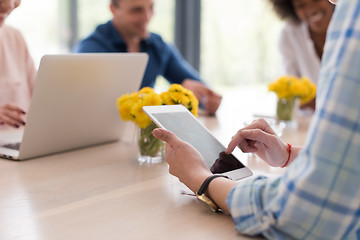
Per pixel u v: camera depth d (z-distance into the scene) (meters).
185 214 0.97
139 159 1.43
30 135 1.36
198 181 0.98
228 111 2.59
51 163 1.37
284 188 0.78
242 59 4.88
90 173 1.28
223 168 1.13
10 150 1.45
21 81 2.30
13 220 0.91
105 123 1.63
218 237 0.86
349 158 0.73
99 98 1.55
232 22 4.85
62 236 0.84
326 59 0.80
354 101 0.73
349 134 0.73
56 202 1.03
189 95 1.41
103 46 2.74
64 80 1.37
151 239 0.84
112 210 0.98
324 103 0.75
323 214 0.75
